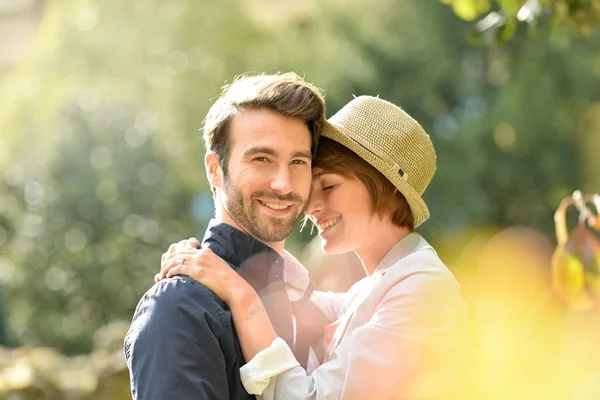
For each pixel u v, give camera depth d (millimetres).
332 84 14484
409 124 2773
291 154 2475
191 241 2633
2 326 11242
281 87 2484
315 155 2711
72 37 14336
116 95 14500
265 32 14367
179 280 2369
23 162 15117
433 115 16188
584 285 2096
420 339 2486
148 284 15078
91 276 14891
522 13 3756
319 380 2426
